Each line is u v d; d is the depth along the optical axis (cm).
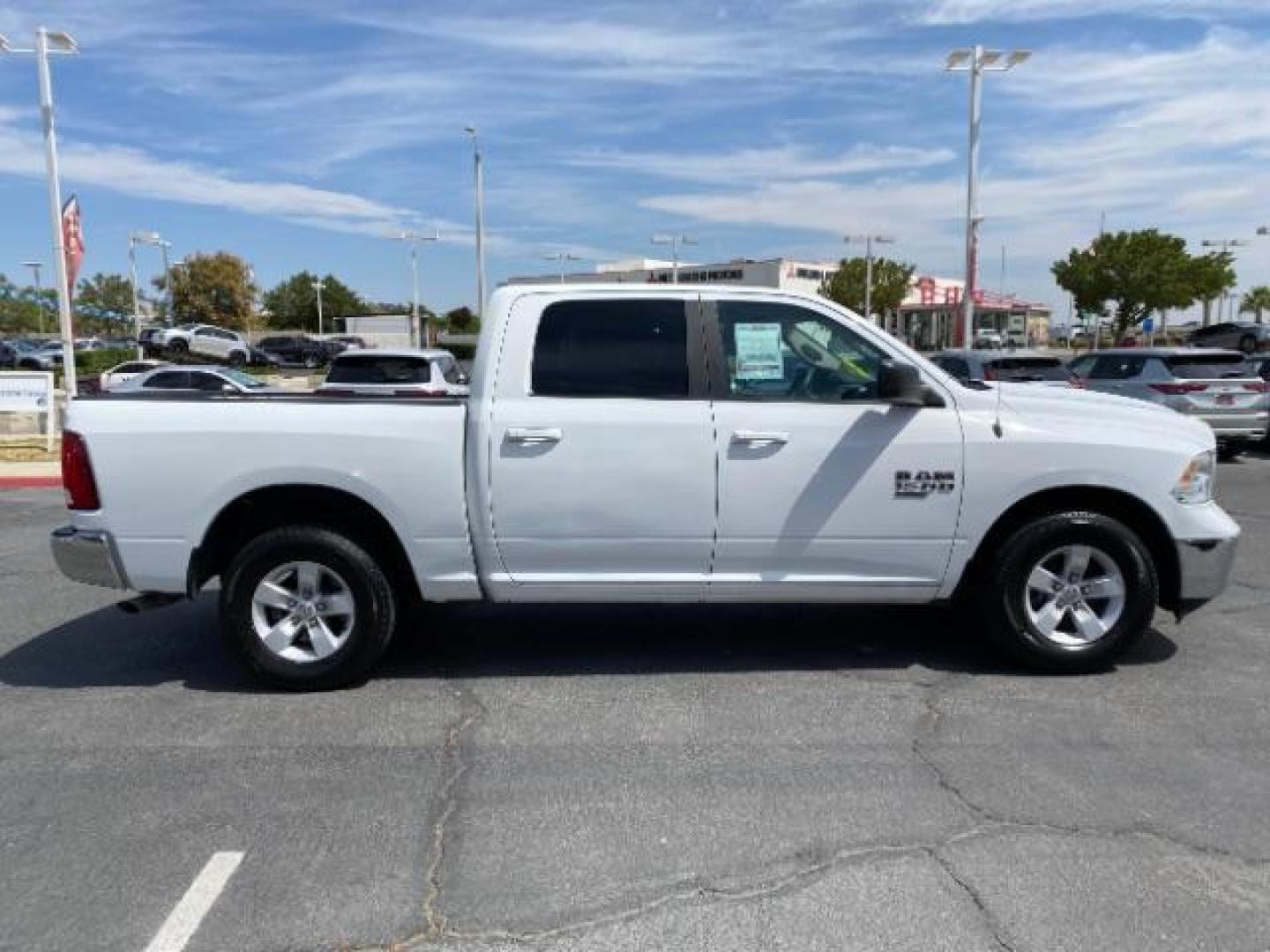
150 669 524
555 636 573
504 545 471
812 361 478
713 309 477
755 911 295
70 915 295
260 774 391
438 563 475
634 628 588
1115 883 308
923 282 7469
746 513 470
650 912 295
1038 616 492
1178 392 1338
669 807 360
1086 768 389
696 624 598
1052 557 491
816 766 393
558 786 377
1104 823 345
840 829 343
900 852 327
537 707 461
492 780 383
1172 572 493
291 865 322
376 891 306
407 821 351
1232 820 347
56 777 389
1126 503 494
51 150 1917
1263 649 539
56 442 1759
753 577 479
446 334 8331
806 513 471
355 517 498
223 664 532
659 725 438
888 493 471
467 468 466
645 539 471
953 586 485
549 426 461
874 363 479
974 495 473
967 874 313
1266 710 450
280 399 477
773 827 344
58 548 472
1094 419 486
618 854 327
